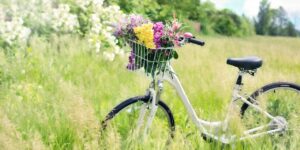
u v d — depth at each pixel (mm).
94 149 4250
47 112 5199
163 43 4289
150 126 4695
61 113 5043
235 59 4789
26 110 5078
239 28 43062
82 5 10227
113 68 8547
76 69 7980
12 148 4117
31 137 4453
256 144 4781
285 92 5590
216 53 13703
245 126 5031
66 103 5055
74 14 10242
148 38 4160
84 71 8016
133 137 4504
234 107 4930
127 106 4473
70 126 4738
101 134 4410
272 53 14234
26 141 4445
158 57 4312
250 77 7215
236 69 9227
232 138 4789
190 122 5668
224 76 7598
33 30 9664
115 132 4391
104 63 8938
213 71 8742
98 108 5750
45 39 9398
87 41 9742
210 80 7848
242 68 4816
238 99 4926
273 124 4988
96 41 9445
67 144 4652
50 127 4781
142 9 12492
